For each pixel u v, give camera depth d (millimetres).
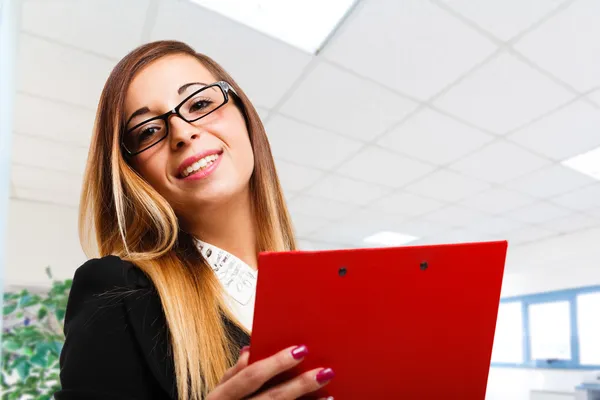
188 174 575
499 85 2158
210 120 609
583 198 3721
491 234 4957
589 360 4492
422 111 2398
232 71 2045
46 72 2006
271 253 303
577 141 2713
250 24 1766
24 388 2318
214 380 421
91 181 624
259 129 749
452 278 346
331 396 350
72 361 368
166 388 385
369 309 334
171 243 535
